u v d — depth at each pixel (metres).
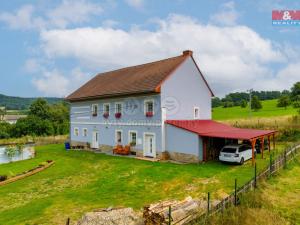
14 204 15.82
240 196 12.17
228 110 72.19
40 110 73.75
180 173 19.25
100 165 24.39
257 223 10.56
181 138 23.50
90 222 10.95
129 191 16.41
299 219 11.27
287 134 31.77
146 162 23.86
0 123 59.66
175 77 25.70
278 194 13.75
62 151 34.38
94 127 33.34
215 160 23.23
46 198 16.30
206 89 28.84
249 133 22.25
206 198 13.59
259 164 20.67
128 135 28.20
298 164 19.58
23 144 30.20
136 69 32.72
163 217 10.13
